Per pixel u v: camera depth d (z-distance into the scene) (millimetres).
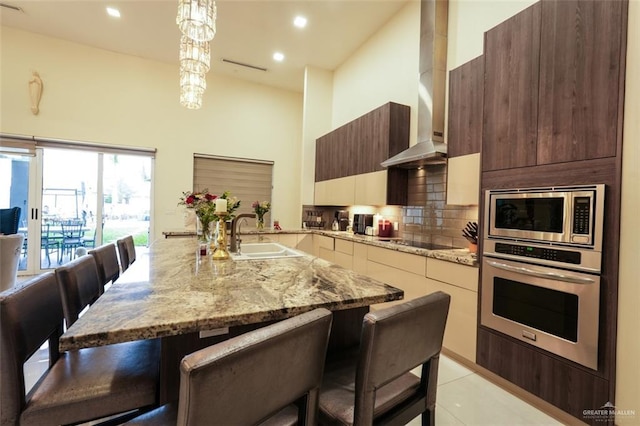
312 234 4703
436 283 2492
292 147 6027
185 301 1050
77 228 4641
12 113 4145
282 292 1186
